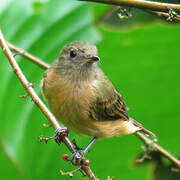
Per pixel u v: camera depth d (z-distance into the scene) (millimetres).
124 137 11594
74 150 8094
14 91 11000
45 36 11305
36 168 10938
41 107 8250
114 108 9617
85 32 11188
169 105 11711
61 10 11367
